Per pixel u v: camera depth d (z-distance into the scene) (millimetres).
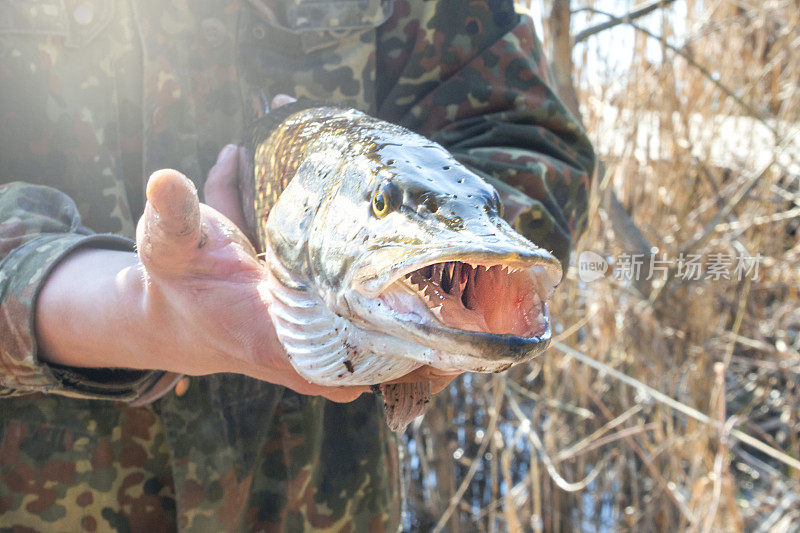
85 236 1148
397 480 1752
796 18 3875
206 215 1055
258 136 1383
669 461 3320
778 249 4023
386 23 1589
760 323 4156
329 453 1619
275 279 1036
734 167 3936
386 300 894
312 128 1213
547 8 2932
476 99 1530
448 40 1556
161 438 1491
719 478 2775
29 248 1098
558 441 3662
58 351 1099
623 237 3225
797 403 3930
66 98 1423
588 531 3549
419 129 1577
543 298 888
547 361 3477
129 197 1527
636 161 3617
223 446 1473
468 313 862
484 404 3762
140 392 1229
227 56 1548
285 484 1562
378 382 983
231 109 1559
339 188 1012
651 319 3488
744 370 4184
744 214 3896
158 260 978
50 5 1397
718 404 3055
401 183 943
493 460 3303
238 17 1552
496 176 1414
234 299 1021
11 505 1427
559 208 1475
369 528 1638
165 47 1491
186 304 1018
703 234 3367
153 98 1479
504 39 1553
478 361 823
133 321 1044
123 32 1473
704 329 3584
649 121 3506
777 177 3943
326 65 1562
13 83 1383
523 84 1539
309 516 1581
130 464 1483
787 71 4156
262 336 1029
